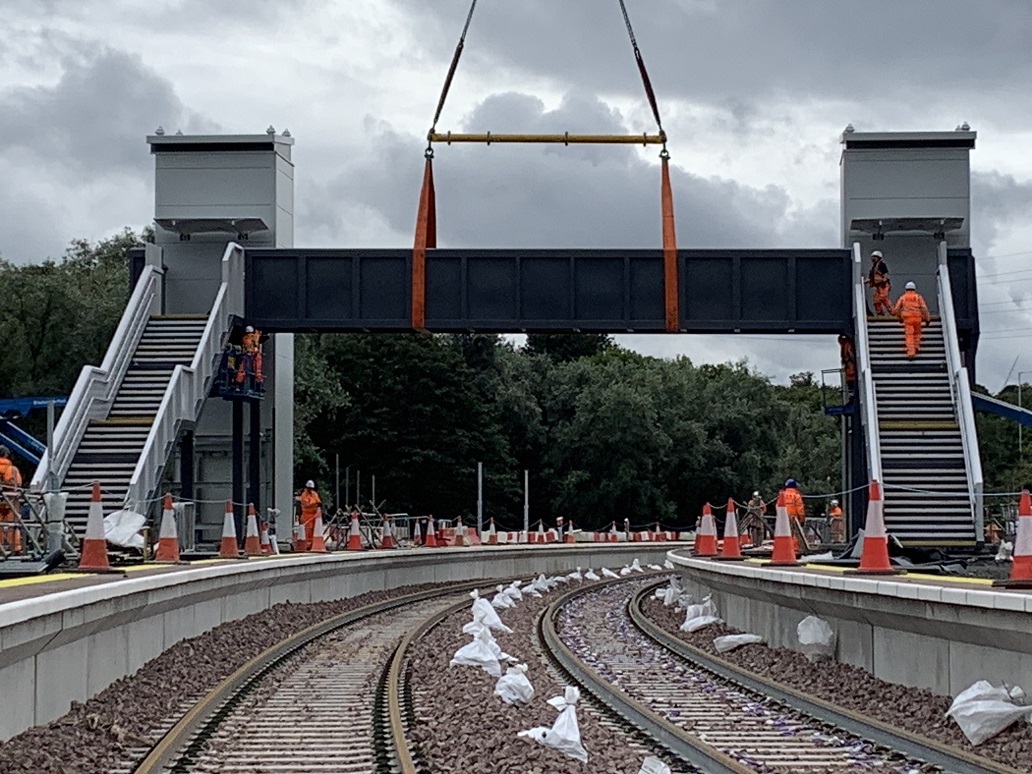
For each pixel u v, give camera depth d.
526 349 114.94
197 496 40.66
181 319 38.34
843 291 38.56
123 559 23.09
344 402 75.81
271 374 40.81
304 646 22.19
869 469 33.00
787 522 22.03
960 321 39.03
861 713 13.73
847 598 16.03
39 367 56.00
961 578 16.17
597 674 17.97
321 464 74.44
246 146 40.38
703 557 29.50
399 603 32.62
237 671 17.19
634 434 87.56
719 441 91.69
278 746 12.55
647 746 12.73
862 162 39.75
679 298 38.22
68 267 69.06
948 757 11.01
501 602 31.75
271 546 33.25
